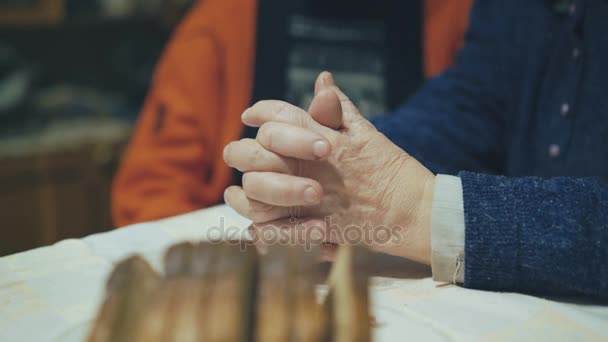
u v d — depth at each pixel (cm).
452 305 75
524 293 77
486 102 99
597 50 88
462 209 77
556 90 93
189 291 74
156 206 116
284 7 123
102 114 214
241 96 122
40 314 73
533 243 76
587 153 89
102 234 84
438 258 78
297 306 72
